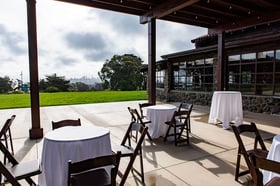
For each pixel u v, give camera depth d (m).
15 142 4.26
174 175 2.79
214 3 5.43
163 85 12.24
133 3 5.38
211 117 5.91
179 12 5.89
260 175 1.64
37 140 4.40
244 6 5.51
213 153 3.60
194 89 10.42
